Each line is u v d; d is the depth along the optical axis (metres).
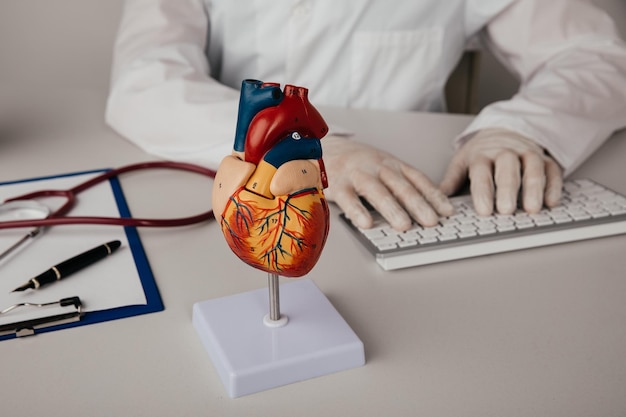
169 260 0.65
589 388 0.47
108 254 0.65
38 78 1.90
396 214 0.67
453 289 0.59
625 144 0.94
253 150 0.44
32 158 0.92
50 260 0.64
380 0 1.26
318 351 0.48
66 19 1.86
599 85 1.03
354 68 1.30
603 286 0.60
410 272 0.62
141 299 0.58
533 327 0.54
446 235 0.65
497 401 0.45
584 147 0.86
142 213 0.75
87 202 0.78
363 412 0.45
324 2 1.24
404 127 1.03
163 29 1.19
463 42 1.38
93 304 0.57
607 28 1.19
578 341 0.52
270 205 0.45
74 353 0.51
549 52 1.20
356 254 0.66
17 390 0.47
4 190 0.81
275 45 1.28
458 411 0.45
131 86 1.03
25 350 0.52
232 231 0.46
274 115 0.44
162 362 0.50
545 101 0.94
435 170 0.87
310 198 0.45
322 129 0.46
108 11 1.88
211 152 0.89
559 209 0.71
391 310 0.56
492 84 2.13
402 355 0.50
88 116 1.11
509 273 0.62
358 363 0.49
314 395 0.46
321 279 0.61
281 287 0.56
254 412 0.45
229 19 1.28
